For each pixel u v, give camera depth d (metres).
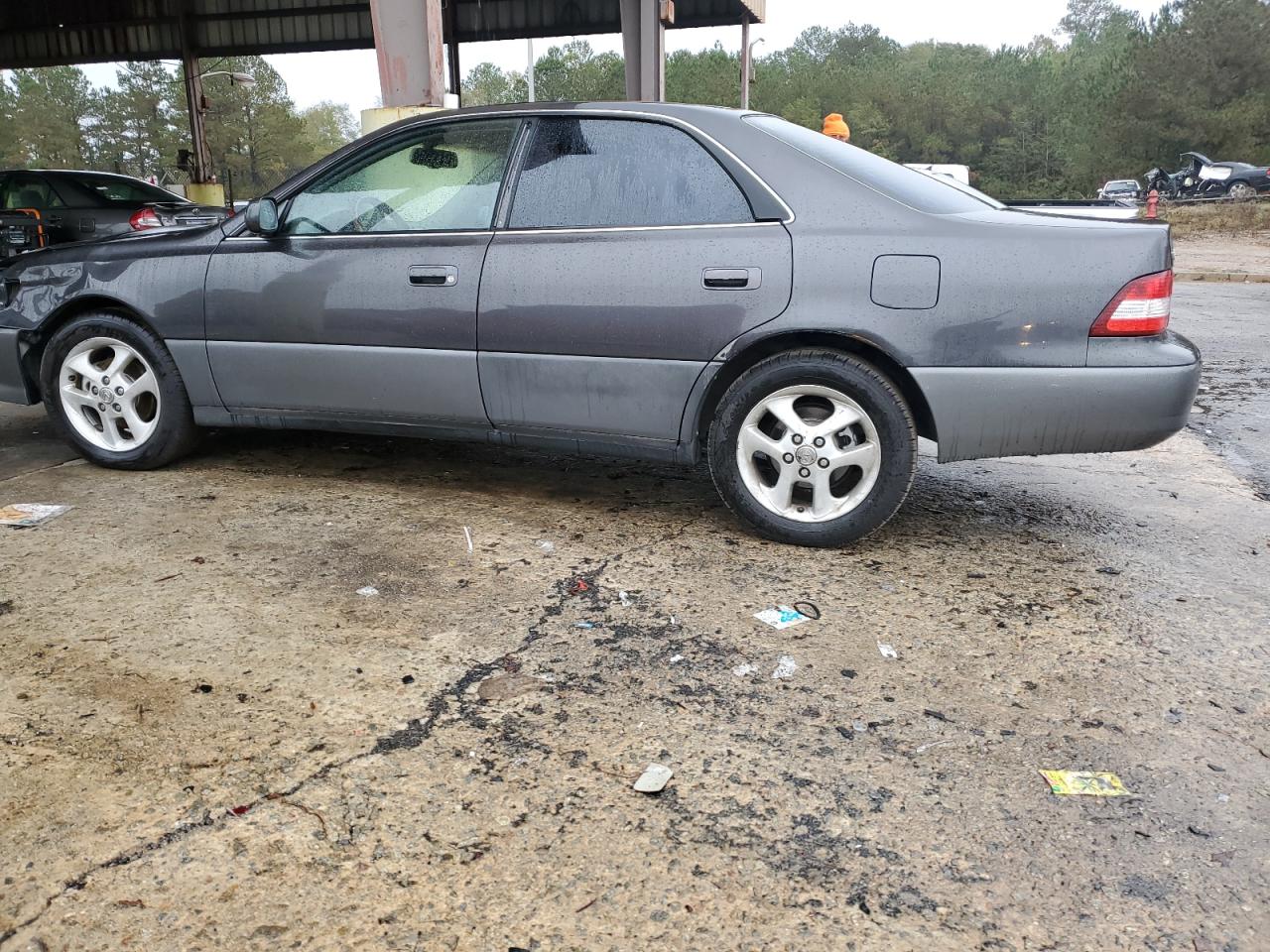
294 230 4.21
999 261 3.36
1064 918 1.91
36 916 1.86
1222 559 3.78
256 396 4.33
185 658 2.83
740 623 3.14
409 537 3.82
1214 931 1.88
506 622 3.11
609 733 2.51
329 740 2.45
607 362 3.75
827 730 2.54
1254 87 46.47
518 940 1.83
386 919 1.88
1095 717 2.63
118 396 4.54
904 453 3.55
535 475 4.75
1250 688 2.80
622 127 3.80
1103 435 3.42
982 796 2.28
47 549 3.62
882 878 2.02
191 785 2.26
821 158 3.62
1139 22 52.88
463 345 3.93
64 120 96.88
